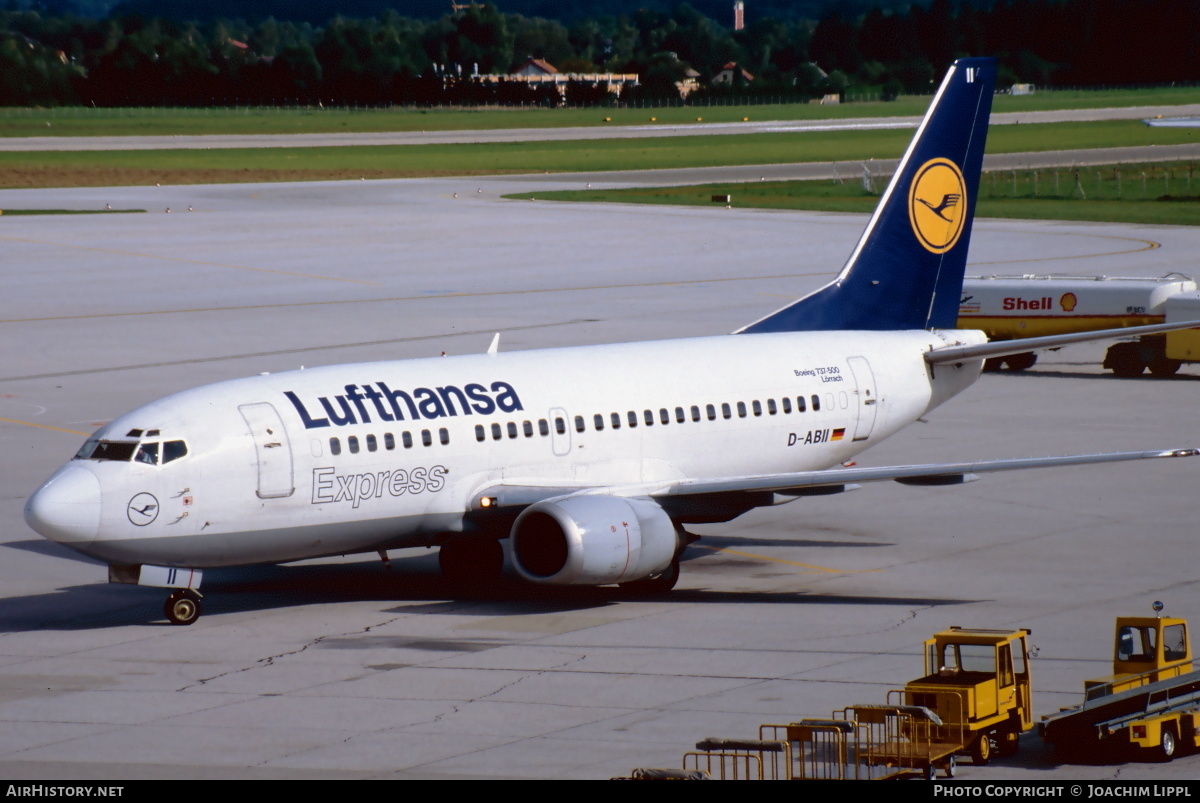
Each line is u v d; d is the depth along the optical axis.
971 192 156.38
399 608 122.06
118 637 113.25
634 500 121.06
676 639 111.25
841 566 135.12
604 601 124.38
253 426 116.12
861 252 153.38
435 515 123.50
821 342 147.62
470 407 125.00
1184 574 128.62
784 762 83.81
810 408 142.62
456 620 117.75
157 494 112.25
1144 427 195.88
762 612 119.31
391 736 89.31
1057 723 83.62
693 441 135.62
